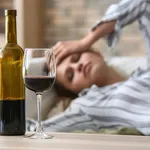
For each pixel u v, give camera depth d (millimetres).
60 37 3742
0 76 1647
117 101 2389
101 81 2725
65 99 2736
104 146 1424
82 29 3699
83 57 2773
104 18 2848
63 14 3732
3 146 1422
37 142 1492
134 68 2734
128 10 2828
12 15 1664
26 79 1533
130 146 1425
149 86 2428
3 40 3711
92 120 2367
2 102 1641
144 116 2271
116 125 2318
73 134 1679
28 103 2705
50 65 1540
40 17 3680
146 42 2832
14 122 1634
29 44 3574
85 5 3686
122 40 3549
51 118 2424
